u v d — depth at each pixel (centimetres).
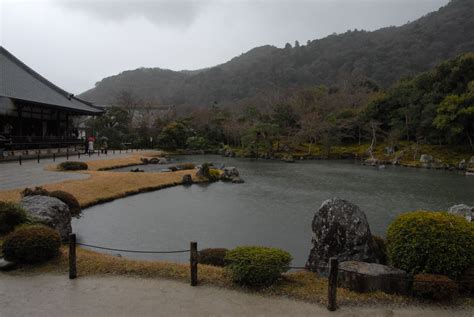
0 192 1454
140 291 622
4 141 2864
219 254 829
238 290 625
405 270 624
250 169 3594
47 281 664
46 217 947
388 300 578
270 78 11231
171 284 652
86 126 5853
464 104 4119
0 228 866
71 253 677
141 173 2455
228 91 11731
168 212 1571
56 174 2133
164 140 5791
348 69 10350
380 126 5500
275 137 5428
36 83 3669
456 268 587
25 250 728
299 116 5950
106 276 690
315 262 736
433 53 9369
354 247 709
